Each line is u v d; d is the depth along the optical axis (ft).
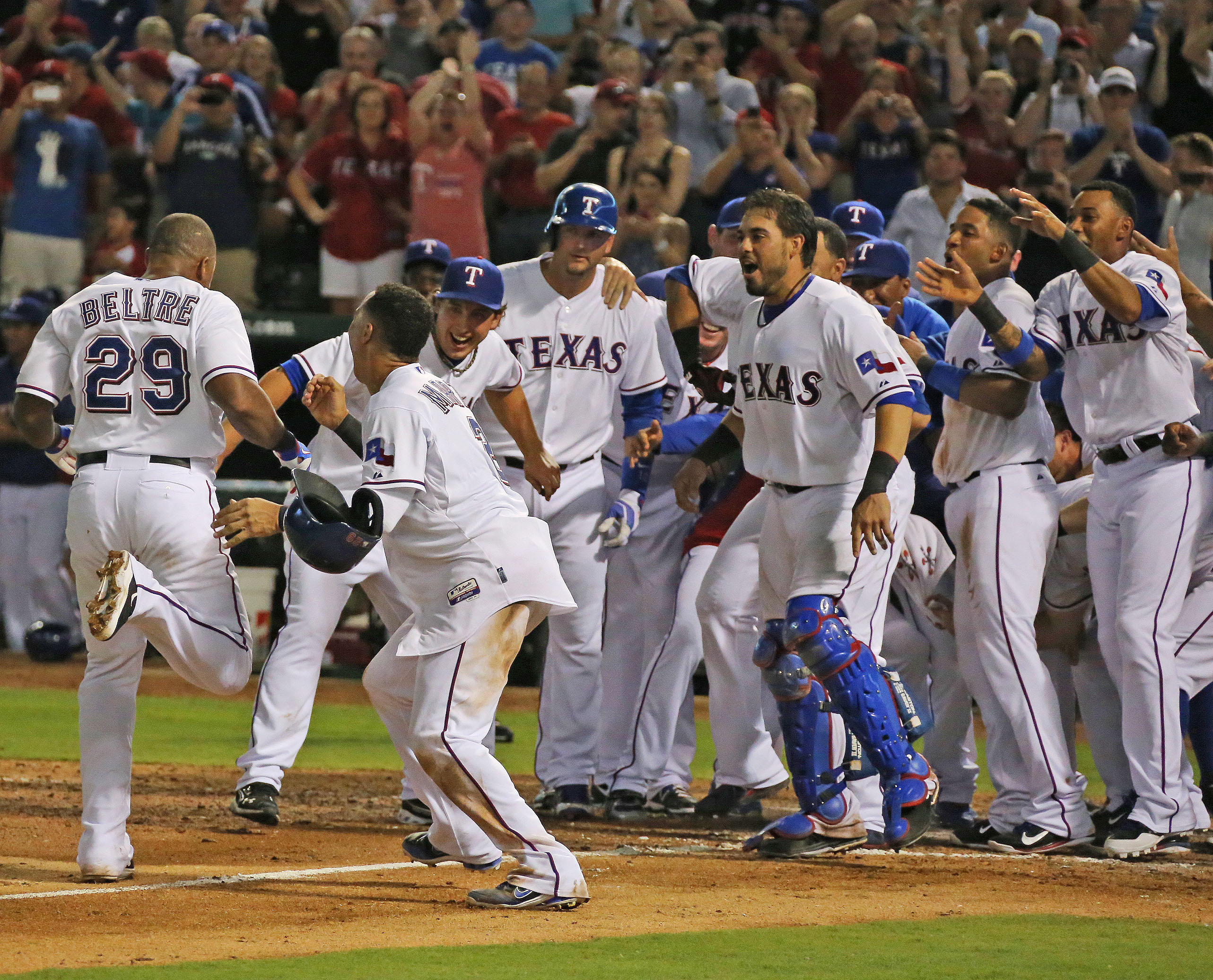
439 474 53.01
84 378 58.75
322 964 44.21
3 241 152.25
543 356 80.79
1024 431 72.13
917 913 55.11
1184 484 70.64
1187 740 110.93
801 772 67.56
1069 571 75.56
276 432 59.06
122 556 55.06
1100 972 45.47
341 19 168.96
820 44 159.53
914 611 79.41
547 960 45.47
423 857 61.11
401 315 54.13
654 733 81.61
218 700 132.87
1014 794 73.31
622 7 179.32
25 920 50.49
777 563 66.90
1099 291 68.49
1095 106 147.23
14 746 101.04
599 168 138.21
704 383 82.99
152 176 154.51
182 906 53.67
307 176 146.61
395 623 77.51
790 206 63.31
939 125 145.48
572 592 81.05
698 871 63.77
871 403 61.93
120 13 174.81
